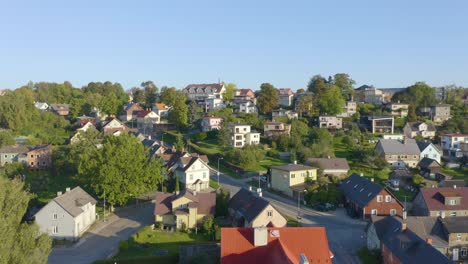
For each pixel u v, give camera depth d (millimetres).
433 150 108438
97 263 49625
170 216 65438
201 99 198750
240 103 168000
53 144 124812
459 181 84375
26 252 33969
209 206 65812
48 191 85000
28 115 143875
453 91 191000
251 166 102750
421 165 103438
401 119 153875
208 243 57312
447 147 122688
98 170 71375
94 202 68938
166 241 59344
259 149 111750
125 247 55281
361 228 66125
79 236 62031
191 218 64312
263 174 99125
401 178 92938
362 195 73750
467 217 57688
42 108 178375
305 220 69938
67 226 60406
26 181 87562
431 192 70750
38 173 97438
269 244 42469
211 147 122000
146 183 75812
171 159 97875
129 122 171875
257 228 42250
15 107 137250
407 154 107375
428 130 136750
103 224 68062
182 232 63281
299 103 155625
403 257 46281
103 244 59281
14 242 33469
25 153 103188
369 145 122562
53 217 60406
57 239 60375
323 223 68500
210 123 137000
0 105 136750
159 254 53219
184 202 65562
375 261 52688
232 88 194625
